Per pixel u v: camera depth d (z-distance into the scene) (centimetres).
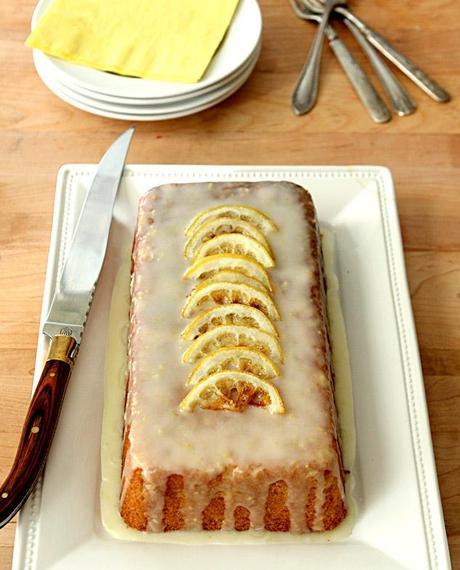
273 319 50
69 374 51
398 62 72
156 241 53
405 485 48
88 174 61
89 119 68
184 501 45
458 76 73
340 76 72
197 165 63
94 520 46
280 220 55
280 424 46
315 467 45
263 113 70
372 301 56
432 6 77
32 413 48
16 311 58
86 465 48
